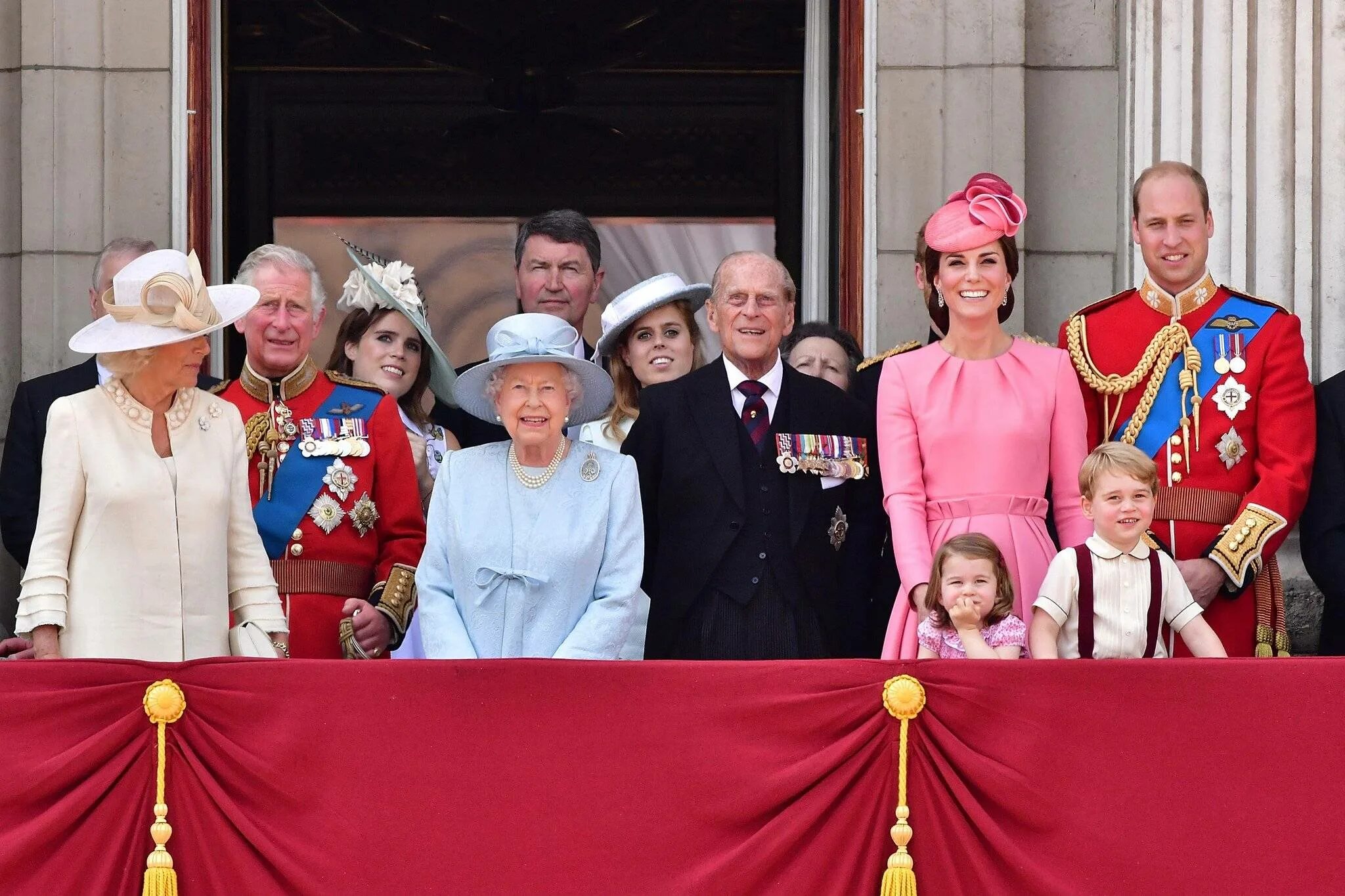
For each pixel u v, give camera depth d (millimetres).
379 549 26250
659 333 27438
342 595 25750
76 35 31438
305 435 26094
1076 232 31953
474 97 40469
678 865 20609
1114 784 20641
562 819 20656
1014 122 31703
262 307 26109
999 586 22656
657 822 20672
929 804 20672
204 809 20688
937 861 20609
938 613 22844
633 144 40812
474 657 22328
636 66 40594
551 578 22594
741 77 40562
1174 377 25531
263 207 39812
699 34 40406
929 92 31891
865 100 31969
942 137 31844
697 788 20688
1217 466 25188
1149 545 23109
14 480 27172
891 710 20703
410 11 39812
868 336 31750
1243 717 20688
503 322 23250
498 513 22859
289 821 20688
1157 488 24531
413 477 26516
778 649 24125
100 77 31422
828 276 33312
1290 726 20672
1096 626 22469
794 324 30688
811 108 33688
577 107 40781
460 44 40156
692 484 24578
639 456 24875
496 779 20719
